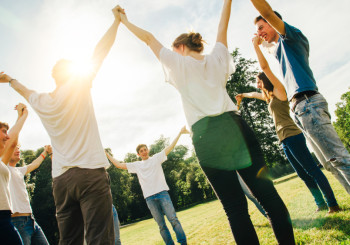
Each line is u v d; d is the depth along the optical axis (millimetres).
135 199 42531
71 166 1729
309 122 2092
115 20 2102
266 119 25047
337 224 2289
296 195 5008
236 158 1400
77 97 1870
